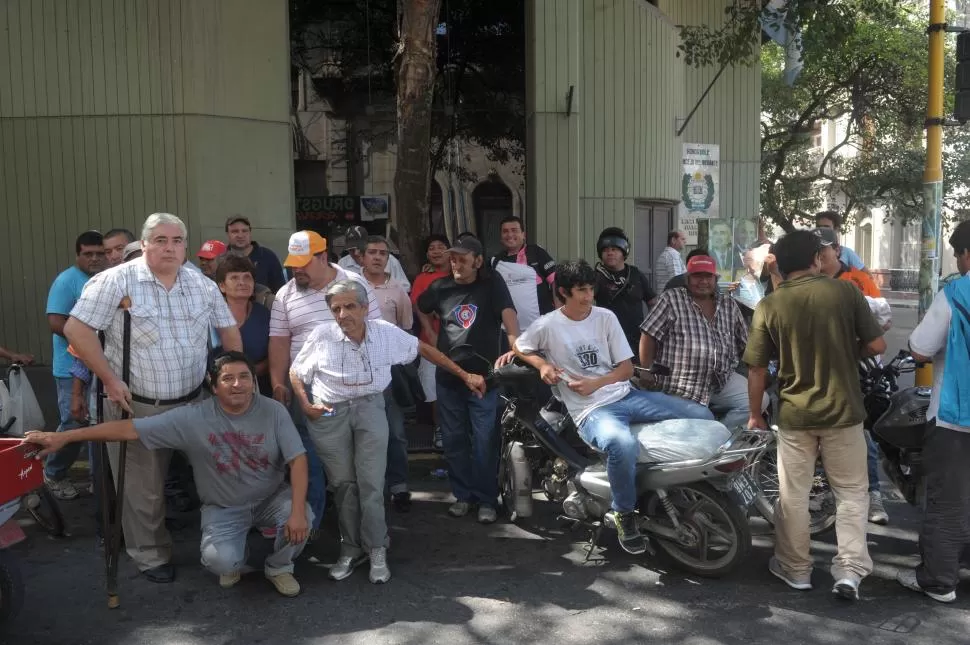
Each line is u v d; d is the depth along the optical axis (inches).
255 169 377.7
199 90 359.3
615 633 152.1
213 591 171.0
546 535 203.0
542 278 268.7
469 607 163.5
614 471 171.8
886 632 151.3
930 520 162.7
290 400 195.0
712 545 180.7
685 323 194.5
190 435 162.6
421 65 315.9
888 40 703.1
